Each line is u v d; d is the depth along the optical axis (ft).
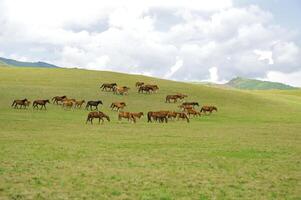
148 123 184.03
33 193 60.44
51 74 329.93
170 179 71.82
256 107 267.39
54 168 79.05
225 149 109.81
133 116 185.37
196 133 148.77
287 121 212.64
